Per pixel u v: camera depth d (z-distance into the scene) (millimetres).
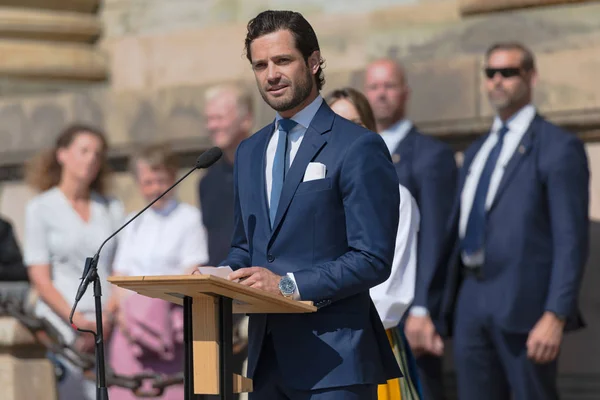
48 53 27156
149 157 20141
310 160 11594
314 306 11195
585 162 18500
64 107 25922
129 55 27031
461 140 22297
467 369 18656
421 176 19000
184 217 20141
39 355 18312
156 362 19484
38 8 27234
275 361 11758
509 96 18750
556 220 18172
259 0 25922
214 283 10188
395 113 19328
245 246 12305
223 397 11055
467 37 23203
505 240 18391
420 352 18750
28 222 20266
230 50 26062
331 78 22891
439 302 18906
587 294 21031
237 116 20516
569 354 20984
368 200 11383
